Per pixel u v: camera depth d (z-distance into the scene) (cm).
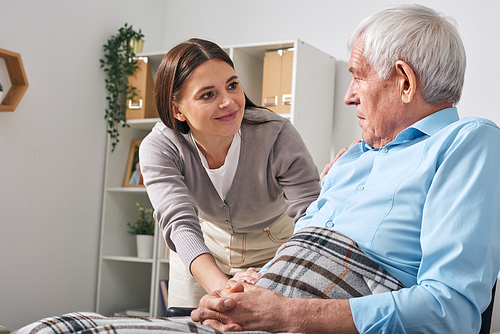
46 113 319
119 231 369
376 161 106
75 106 338
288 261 101
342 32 322
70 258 337
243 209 179
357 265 96
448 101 105
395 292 86
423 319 84
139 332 75
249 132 165
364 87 107
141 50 367
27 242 309
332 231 101
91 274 352
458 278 85
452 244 87
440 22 103
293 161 165
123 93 362
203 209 182
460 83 104
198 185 173
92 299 353
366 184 105
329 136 318
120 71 361
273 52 309
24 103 305
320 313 87
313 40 331
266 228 197
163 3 402
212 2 377
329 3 328
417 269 95
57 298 327
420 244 95
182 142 163
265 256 204
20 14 302
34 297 313
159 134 169
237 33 363
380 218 97
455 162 93
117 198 366
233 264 205
